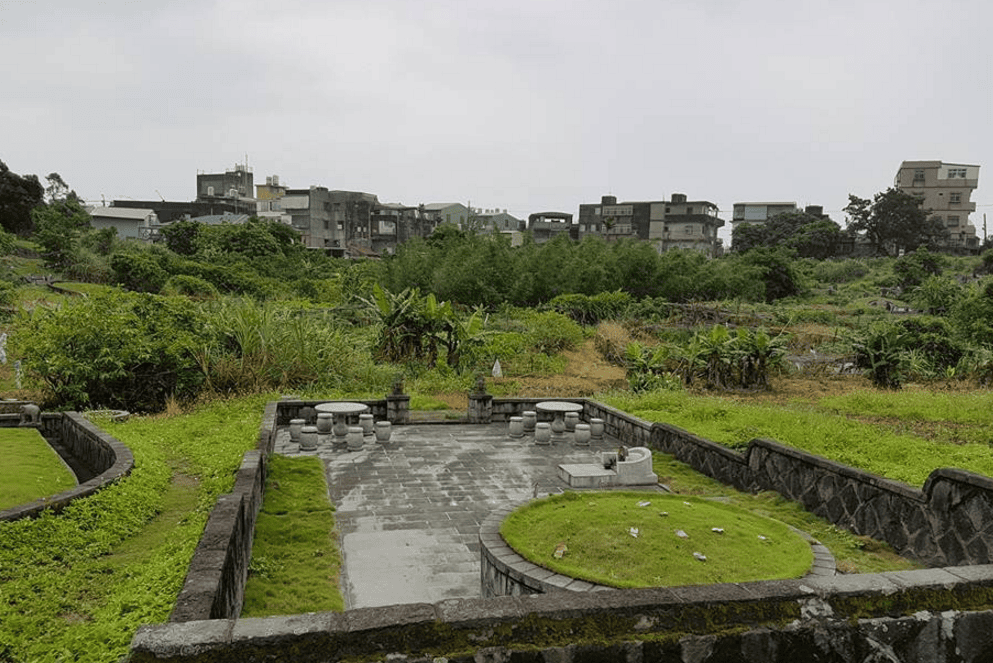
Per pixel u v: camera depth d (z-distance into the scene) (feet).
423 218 237.45
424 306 60.13
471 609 9.55
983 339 70.49
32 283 107.34
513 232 239.30
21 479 22.49
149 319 44.75
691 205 219.20
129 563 15.49
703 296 116.06
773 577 14.67
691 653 9.78
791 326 89.20
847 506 21.85
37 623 12.05
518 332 74.18
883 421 37.83
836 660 10.41
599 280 108.06
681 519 18.06
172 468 25.17
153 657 8.43
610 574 14.76
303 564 18.67
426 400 46.01
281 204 217.56
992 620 11.08
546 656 9.28
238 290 110.83
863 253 198.59
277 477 27.63
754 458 26.48
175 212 217.15
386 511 24.40
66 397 40.04
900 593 10.88
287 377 47.80
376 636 8.97
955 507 18.07
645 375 51.88
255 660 8.60
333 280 122.11
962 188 217.77
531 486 27.94
